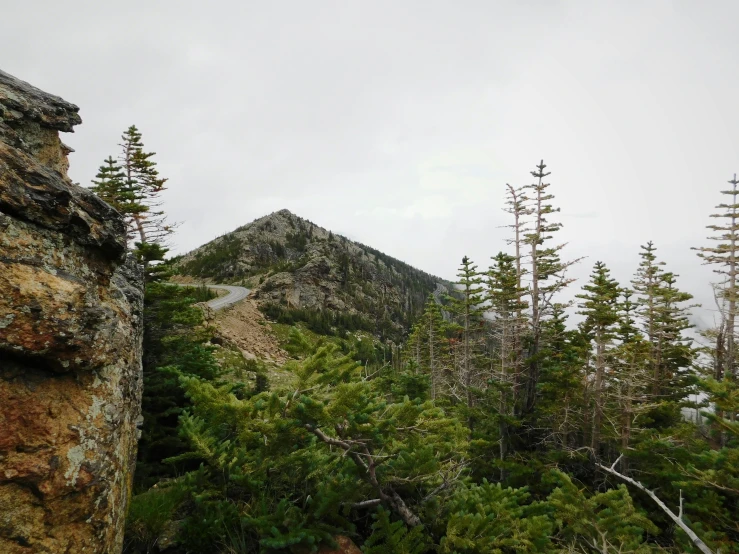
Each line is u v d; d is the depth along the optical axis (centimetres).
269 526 611
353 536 707
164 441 1077
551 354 1997
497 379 1998
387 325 10038
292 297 8181
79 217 443
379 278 14312
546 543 712
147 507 620
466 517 679
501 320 2044
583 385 1873
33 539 342
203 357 1441
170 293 1410
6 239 372
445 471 800
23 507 342
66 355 398
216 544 622
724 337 2319
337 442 636
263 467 668
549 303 1892
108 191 1623
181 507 699
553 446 1956
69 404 406
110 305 514
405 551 614
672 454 1497
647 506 1479
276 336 4812
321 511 643
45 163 525
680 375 2508
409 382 1733
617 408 1806
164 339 1402
